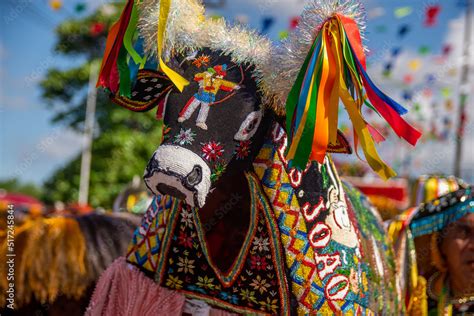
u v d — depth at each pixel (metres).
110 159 10.75
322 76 1.80
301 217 1.93
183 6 1.90
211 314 2.16
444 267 2.80
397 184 7.32
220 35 1.90
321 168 1.99
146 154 10.95
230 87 1.82
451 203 2.75
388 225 2.99
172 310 2.12
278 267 1.94
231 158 1.81
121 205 3.88
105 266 2.99
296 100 1.80
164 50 1.88
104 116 11.02
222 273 2.05
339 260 1.94
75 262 2.96
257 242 1.98
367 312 2.04
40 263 2.95
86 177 10.60
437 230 2.79
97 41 10.25
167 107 1.80
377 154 1.77
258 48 1.89
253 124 1.84
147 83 1.89
